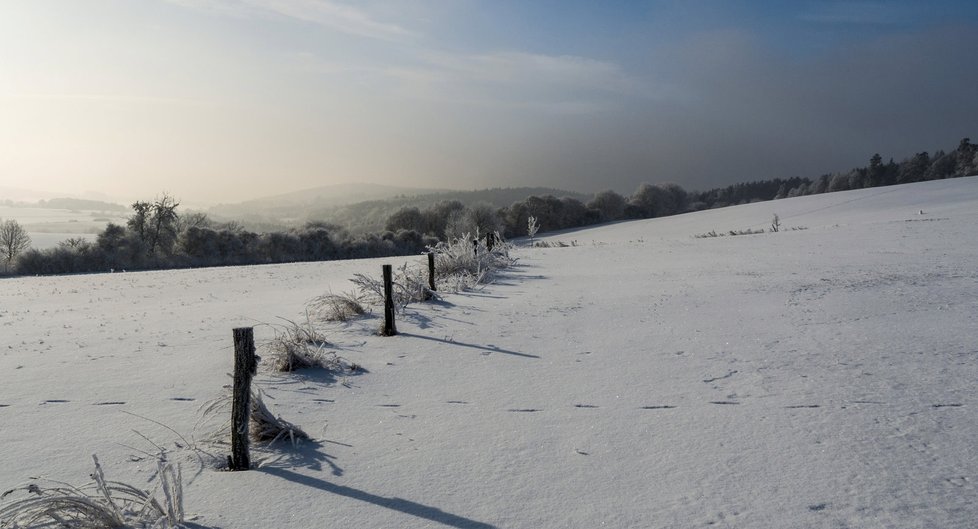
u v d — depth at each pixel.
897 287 12.24
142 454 4.53
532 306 11.32
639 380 6.31
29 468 4.26
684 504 3.58
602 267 18.62
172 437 4.89
